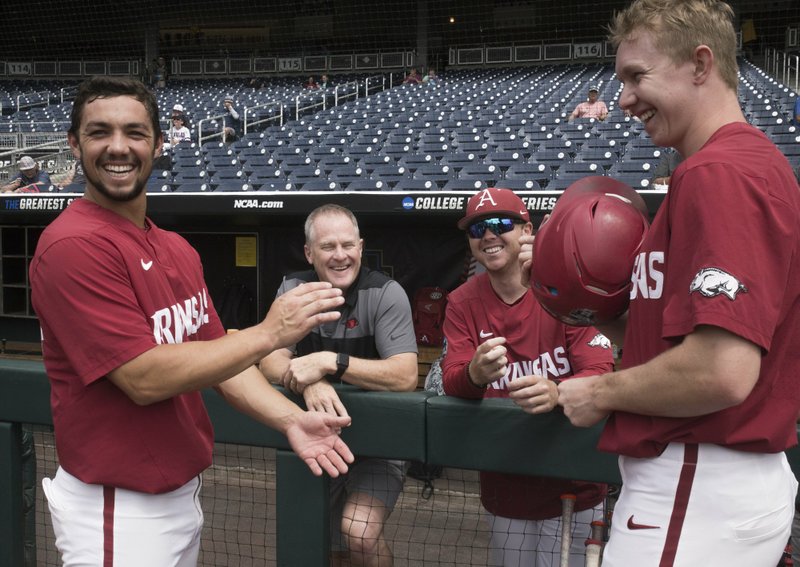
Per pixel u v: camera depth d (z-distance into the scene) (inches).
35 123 660.1
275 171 353.4
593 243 54.7
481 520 122.5
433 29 965.8
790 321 49.6
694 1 51.1
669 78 51.8
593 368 87.5
